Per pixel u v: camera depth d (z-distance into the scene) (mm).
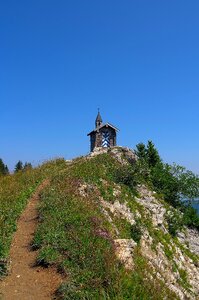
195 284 34219
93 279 18094
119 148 53812
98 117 76375
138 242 30750
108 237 23609
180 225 42781
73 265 19641
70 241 21953
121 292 17594
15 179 45750
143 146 57969
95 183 37344
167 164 55062
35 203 32969
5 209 29641
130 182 42875
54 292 17922
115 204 35281
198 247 42688
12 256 22000
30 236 25047
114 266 19391
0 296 17406
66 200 30594
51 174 44000
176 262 34688
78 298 16906
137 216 36219
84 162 46875
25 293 17969
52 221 25516
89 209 29031
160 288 20922
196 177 53062
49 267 20141
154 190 49500
